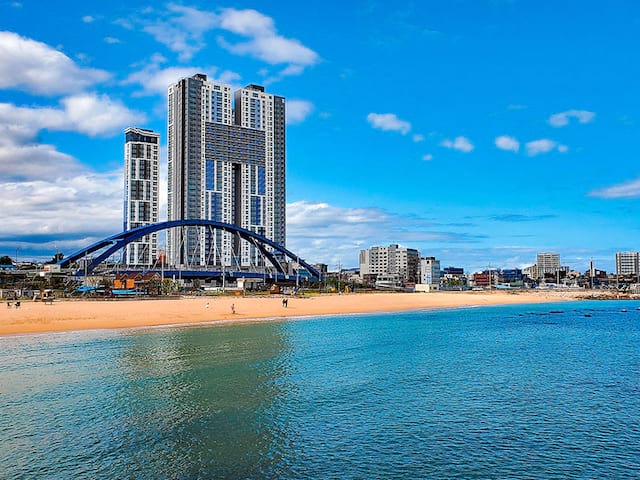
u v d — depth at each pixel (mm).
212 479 22281
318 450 25531
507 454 25328
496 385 39469
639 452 25750
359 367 46219
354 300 156875
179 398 34312
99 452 24969
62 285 165375
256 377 41062
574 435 28094
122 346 56000
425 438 27359
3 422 29078
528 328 87000
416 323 94062
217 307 107875
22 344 57062
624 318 112312
